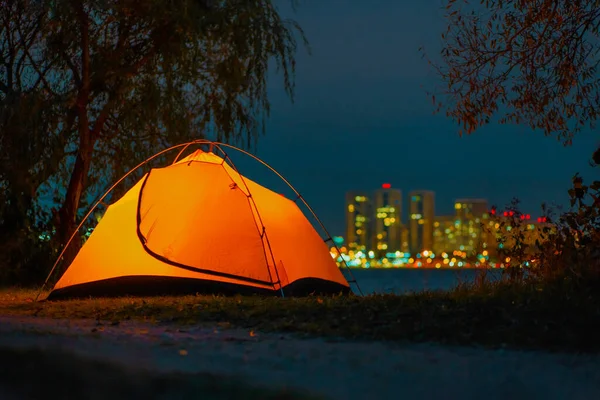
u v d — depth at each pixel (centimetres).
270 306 1190
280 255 1537
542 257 1459
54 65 1927
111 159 2122
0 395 569
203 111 1997
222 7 1817
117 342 867
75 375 621
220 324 1085
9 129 1802
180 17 1781
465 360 833
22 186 1853
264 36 1866
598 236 1386
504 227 1540
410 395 656
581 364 834
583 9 1492
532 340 941
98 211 2077
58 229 2006
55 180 2111
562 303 1101
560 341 943
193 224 1520
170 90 1897
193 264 1493
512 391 686
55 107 1842
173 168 1570
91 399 570
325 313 1120
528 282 1349
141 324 1096
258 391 610
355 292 1716
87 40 1881
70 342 834
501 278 1475
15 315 1230
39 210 2067
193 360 768
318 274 1593
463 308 1086
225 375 677
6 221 2002
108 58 1875
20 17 1912
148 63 1916
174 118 1955
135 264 1501
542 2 1502
